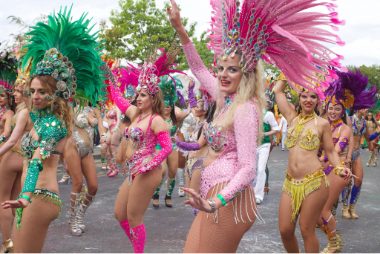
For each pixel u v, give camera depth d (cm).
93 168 551
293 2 288
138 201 419
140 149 429
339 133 545
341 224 638
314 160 405
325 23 295
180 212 689
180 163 757
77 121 532
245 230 284
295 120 436
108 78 481
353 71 539
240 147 271
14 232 314
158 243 521
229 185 260
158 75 459
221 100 304
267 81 491
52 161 320
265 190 855
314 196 395
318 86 330
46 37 361
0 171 445
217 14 340
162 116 446
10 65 532
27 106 385
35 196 307
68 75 325
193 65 348
